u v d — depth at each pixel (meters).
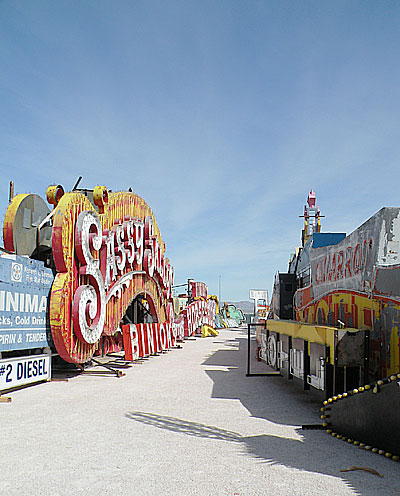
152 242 21.72
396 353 7.74
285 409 9.38
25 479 5.16
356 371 8.38
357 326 9.62
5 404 9.65
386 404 6.10
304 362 9.63
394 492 4.79
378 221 8.78
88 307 13.55
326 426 7.59
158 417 8.45
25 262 11.77
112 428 7.59
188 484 5.00
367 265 9.20
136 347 17.52
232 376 14.23
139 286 20.34
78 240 13.34
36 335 12.23
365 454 6.17
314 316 13.20
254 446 6.54
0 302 10.80
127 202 19.39
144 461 5.80
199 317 37.97
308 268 15.09
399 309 7.71
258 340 18.66
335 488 4.89
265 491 4.80
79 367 14.53
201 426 7.77
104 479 5.15
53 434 7.19
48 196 13.49
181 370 15.52
